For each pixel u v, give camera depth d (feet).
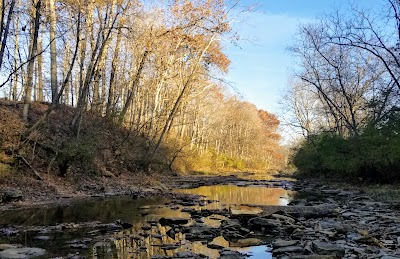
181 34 92.17
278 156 312.91
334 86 107.86
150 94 115.44
